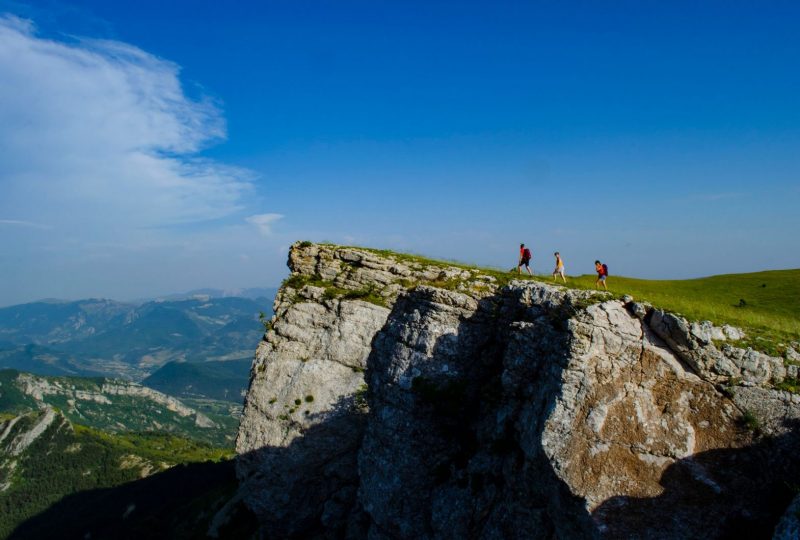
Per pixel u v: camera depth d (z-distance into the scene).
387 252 42.00
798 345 20.16
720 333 20.36
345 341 37.72
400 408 28.45
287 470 36.47
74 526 129.12
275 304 41.38
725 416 19.08
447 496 24.67
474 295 29.27
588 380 19.58
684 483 17.98
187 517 62.00
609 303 21.72
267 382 38.25
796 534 14.63
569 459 18.53
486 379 27.30
